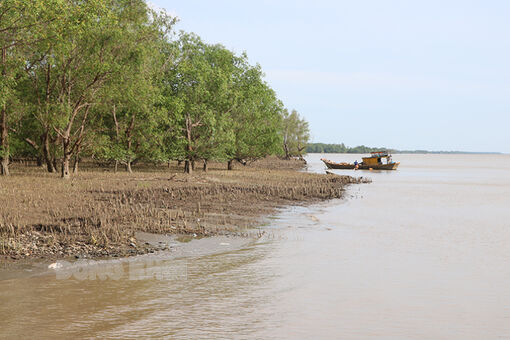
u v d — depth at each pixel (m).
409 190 43.22
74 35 30.23
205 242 16.00
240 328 8.44
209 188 30.95
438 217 25.05
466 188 47.56
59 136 37.47
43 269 12.04
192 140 49.47
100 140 40.03
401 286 11.41
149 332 8.11
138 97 37.53
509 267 13.52
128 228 16.95
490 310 9.75
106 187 28.25
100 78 35.31
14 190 24.00
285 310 9.47
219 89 49.16
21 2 25.81
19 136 41.28
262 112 61.22
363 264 13.61
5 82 29.80
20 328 8.16
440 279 12.12
